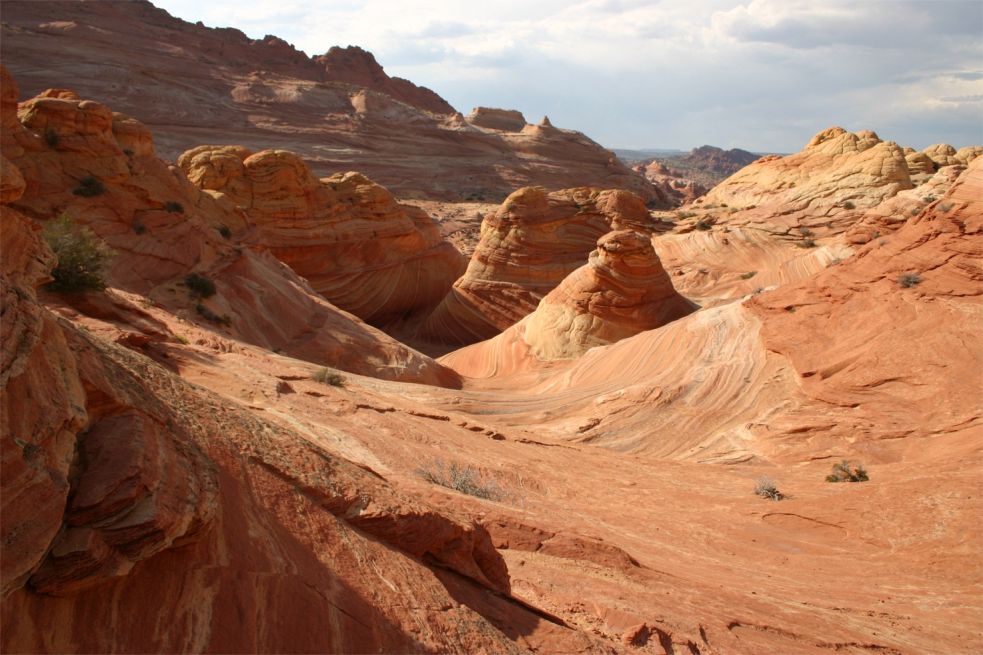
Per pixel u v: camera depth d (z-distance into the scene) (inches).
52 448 168.7
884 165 2728.8
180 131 4318.4
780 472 853.8
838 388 1008.9
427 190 4717.0
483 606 292.8
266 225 2033.7
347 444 572.1
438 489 486.3
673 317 1612.9
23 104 1200.2
